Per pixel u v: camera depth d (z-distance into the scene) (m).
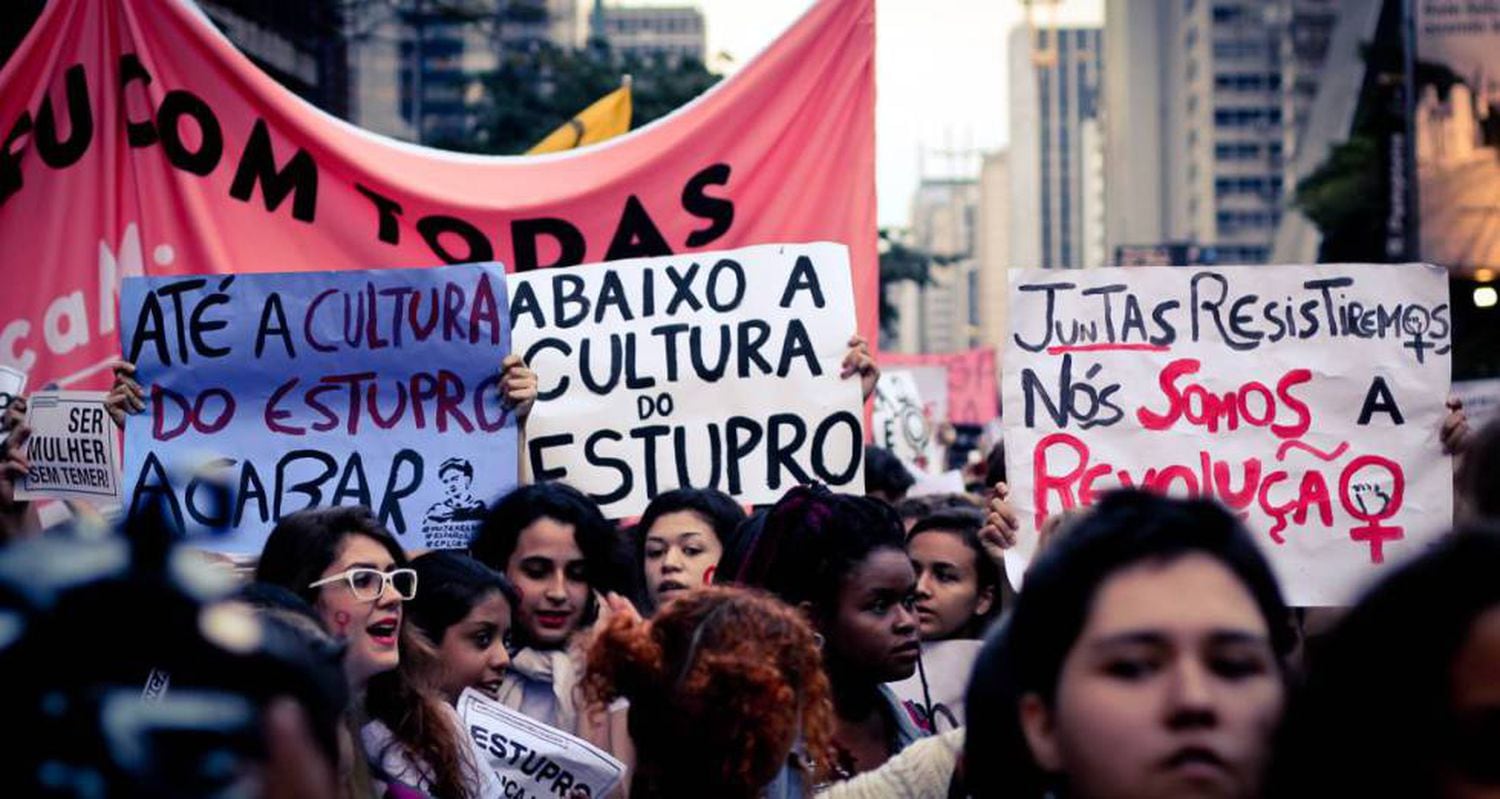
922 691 5.41
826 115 7.25
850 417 6.38
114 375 6.19
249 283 6.11
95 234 7.11
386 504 5.99
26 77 7.10
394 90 56.22
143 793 1.24
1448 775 1.77
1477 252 30.28
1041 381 5.85
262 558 4.50
